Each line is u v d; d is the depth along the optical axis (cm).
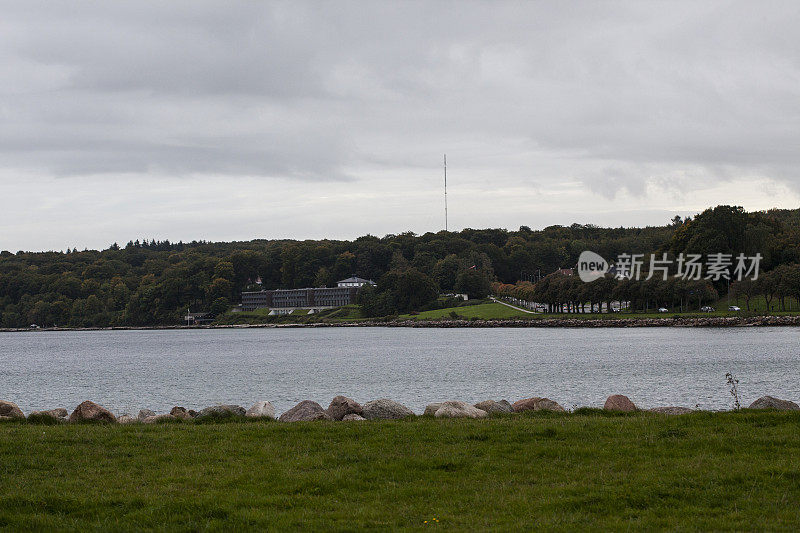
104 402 6019
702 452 1873
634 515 1440
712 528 1349
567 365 8188
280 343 17525
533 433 2123
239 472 1803
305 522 1423
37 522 1442
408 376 7481
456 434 2161
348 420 2591
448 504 1542
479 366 8500
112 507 1555
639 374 6881
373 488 1666
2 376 9688
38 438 2217
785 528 1334
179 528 1395
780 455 1806
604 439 2048
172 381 7956
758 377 6328
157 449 2069
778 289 16012
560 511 1473
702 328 15562
